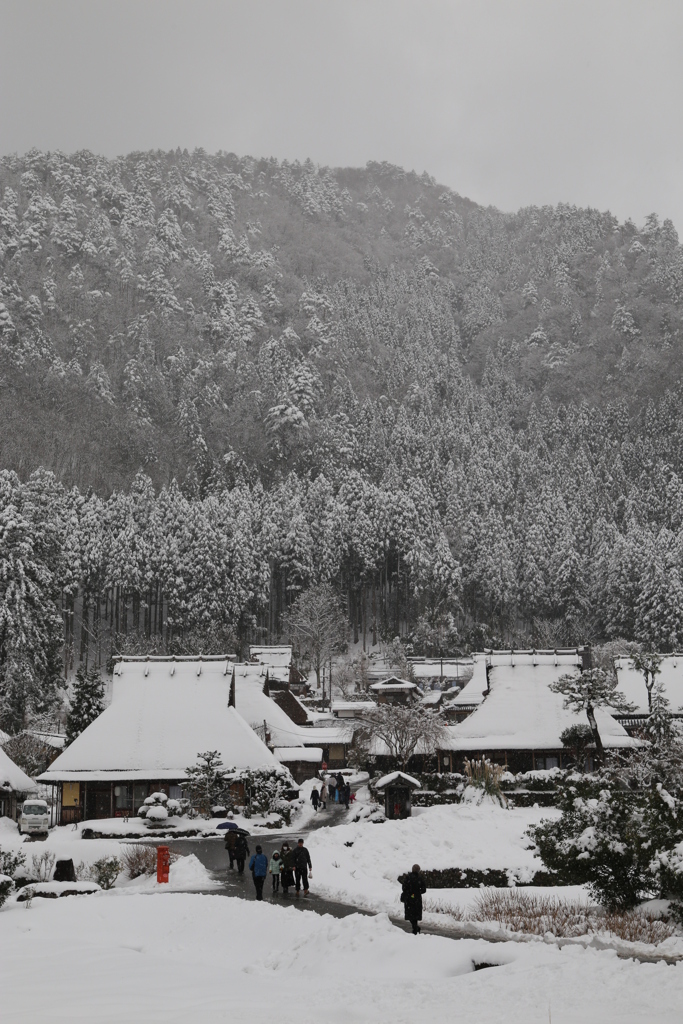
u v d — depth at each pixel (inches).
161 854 1435.8
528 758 2716.5
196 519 6053.2
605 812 1063.6
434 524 7032.5
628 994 631.2
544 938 930.1
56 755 3287.4
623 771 2130.9
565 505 7593.5
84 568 5807.1
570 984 666.8
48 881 1411.2
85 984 737.0
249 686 3169.3
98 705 3580.2
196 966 840.9
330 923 923.4
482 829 1843.0
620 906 1043.3
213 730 2586.1
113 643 5575.8
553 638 6122.1
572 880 1072.2
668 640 5565.9
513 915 1061.8
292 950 886.4
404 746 2746.1
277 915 1042.7
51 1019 590.6
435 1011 610.9
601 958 743.7
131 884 1473.9
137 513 6451.8
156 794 2322.8
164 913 1128.8
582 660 2925.7
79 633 6082.7
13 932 1045.2
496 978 702.5
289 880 1296.8
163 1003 651.5
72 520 5999.0
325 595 5969.5
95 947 941.8
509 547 6958.7
